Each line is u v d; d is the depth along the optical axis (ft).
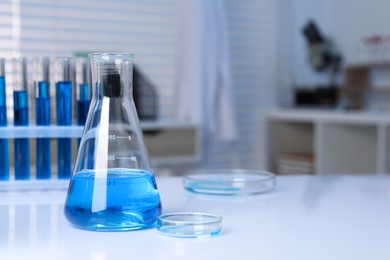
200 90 9.58
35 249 1.82
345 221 2.26
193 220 2.13
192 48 9.64
